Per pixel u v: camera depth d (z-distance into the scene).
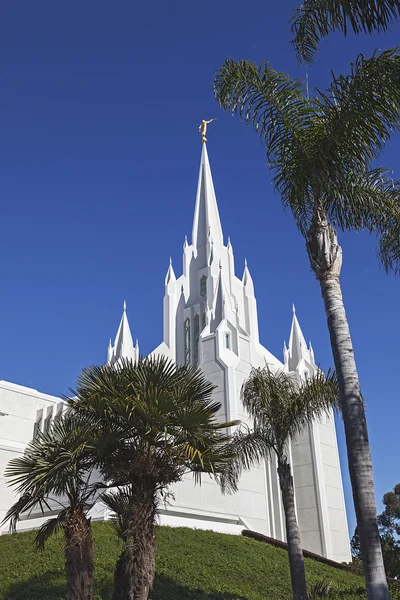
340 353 13.06
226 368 44.06
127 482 13.40
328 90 13.68
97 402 13.06
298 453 46.75
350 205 15.45
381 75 12.95
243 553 26.30
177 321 61.78
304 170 14.53
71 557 12.10
